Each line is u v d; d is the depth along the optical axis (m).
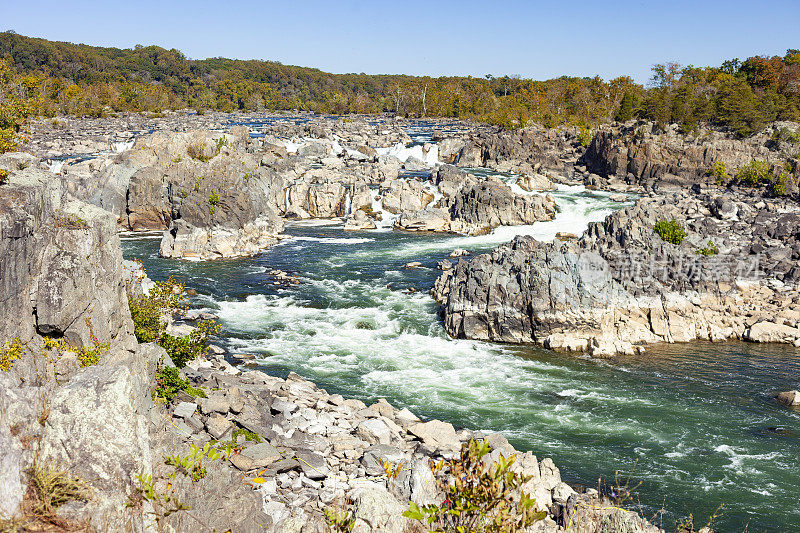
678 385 41.28
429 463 24.45
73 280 21.39
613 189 108.12
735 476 30.22
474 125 195.12
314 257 72.62
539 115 199.38
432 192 96.81
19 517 11.85
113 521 12.59
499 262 51.91
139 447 13.95
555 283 47.84
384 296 58.50
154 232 82.19
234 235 73.19
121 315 26.06
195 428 23.42
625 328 48.47
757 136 115.69
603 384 41.28
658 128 122.75
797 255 60.47
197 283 61.59
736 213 77.38
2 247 18.62
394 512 16.92
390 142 148.25
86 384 13.88
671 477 30.02
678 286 51.75
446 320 50.50
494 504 11.83
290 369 42.03
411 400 38.06
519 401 38.41
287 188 95.00
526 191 104.12
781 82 148.88
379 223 91.62
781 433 34.78
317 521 16.50
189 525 14.52
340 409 31.89
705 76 166.62
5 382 13.83
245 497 17.00
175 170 81.12
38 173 23.70
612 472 30.33
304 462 24.08
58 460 13.16
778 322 50.34
